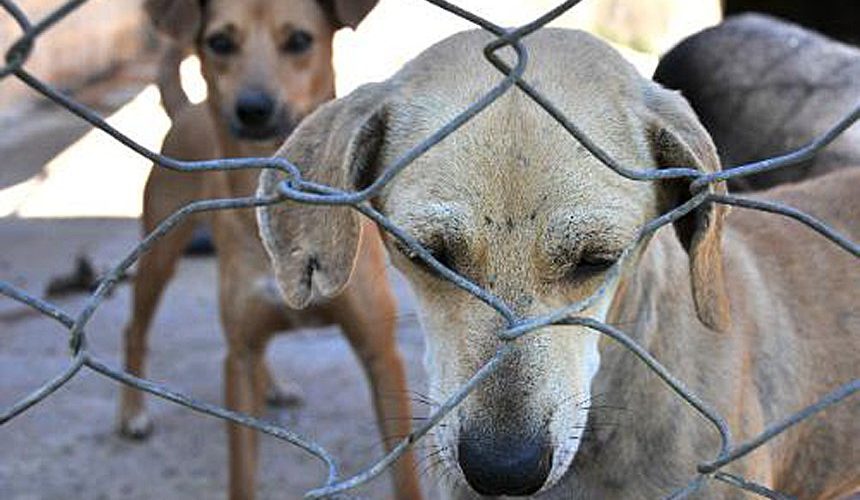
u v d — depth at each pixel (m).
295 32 1.24
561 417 0.59
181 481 1.21
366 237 1.09
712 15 2.89
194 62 2.84
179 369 1.45
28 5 2.60
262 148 1.22
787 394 0.76
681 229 0.66
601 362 0.68
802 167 1.20
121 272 0.43
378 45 3.14
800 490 0.81
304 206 0.65
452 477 0.65
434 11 3.41
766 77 1.28
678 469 0.69
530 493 0.58
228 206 0.43
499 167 0.60
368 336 1.11
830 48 1.29
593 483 0.70
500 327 0.59
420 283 0.64
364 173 0.66
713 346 0.70
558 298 0.60
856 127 1.18
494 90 0.45
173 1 1.27
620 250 0.61
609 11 2.98
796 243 0.81
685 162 0.63
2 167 2.26
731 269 0.76
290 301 0.66
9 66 0.38
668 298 0.69
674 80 1.37
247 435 1.13
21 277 1.75
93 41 2.89
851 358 0.79
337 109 0.67
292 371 1.43
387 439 1.07
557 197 0.60
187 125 1.29
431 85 0.64
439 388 0.61
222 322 1.15
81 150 2.35
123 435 1.29
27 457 1.25
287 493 1.18
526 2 3.36
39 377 1.43
